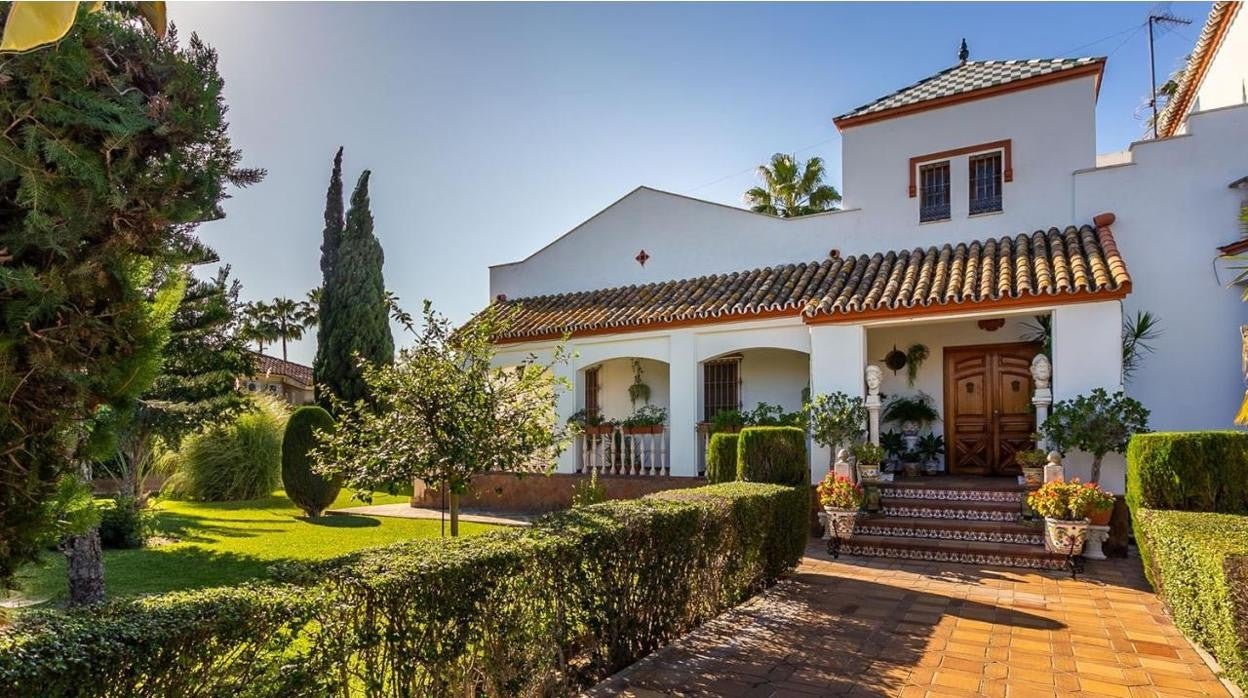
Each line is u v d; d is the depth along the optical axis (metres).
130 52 2.67
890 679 5.38
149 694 2.59
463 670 4.02
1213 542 5.19
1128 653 5.97
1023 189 13.40
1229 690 5.05
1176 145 12.20
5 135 2.26
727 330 13.84
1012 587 8.32
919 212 14.32
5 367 2.33
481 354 7.83
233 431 17.80
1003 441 13.40
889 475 12.84
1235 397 11.47
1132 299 12.20
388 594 3.56
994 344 13.50
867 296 12.18
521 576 4.49
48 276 2.35
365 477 7.28
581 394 15.77
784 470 9.28
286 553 10.64
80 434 2.70
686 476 14.01
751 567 7.84
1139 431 9.63
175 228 3.25
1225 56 14.33
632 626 5.65
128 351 2.68
